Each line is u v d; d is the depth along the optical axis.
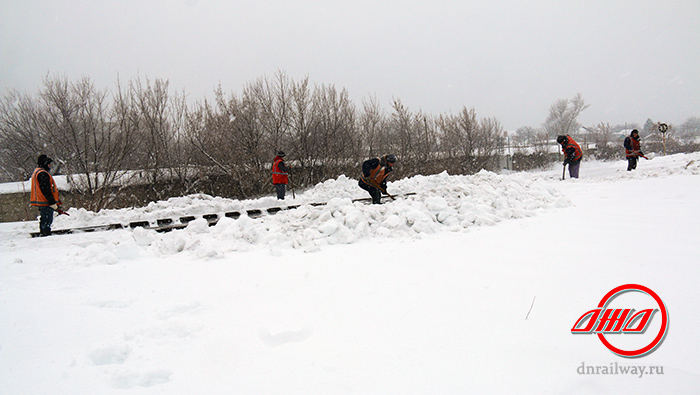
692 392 1.79
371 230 6.21
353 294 3.42
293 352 2.44
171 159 16.92
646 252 4.20
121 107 15.27
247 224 6.33
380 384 2.02
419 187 11.04
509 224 6.55
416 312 2.94
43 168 8.32
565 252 4.42
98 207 13.89
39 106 15.23
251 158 17.81
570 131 60.47
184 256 5.31
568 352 2.24
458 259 4.40
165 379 2.22
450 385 1.97
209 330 2.83
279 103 18.73
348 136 19.61
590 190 10.72
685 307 2.76
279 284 3.84
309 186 19.25
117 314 3.16
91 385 2.14
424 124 22.39
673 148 34.72
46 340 2.69
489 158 26.23
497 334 2.51
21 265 5.12
